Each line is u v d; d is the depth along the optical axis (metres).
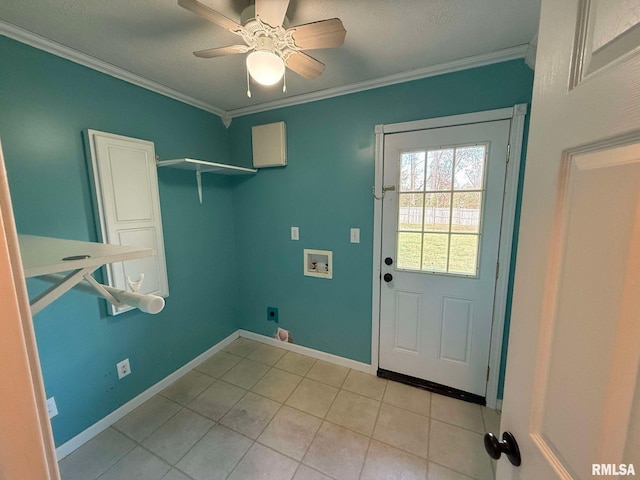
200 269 2.37
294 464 1.47
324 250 2.29
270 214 2.49
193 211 2.28
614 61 0.34
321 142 2.16
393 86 1.87
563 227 0.44
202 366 2.36
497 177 1.67
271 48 1.14
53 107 1.44
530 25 1.32
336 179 2.15
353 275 2.21
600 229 0.36
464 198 1.78
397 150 1.91
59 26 1.27
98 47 1.45
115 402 1.78
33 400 0.31
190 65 1.65
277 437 1.64
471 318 1.87
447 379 2.00
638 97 0.31
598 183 0.37
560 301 0.45
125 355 1.83
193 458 1.51
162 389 2.06
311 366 2.35
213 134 2.41
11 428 0.29
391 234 2.02
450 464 1.46
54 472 0.33
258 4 0.94
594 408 0.37
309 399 1.95
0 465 0.29
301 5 1.17
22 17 1.20
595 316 0.37
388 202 1.99
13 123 1.31
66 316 1.54
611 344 0.34
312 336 2.47
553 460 0.45
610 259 0.35
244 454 1.53
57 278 0.90
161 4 1.15
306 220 2.33
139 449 1.57
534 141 0.52
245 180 2.56
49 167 1.44
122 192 1.71
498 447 0.59
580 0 0.40
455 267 1.87
